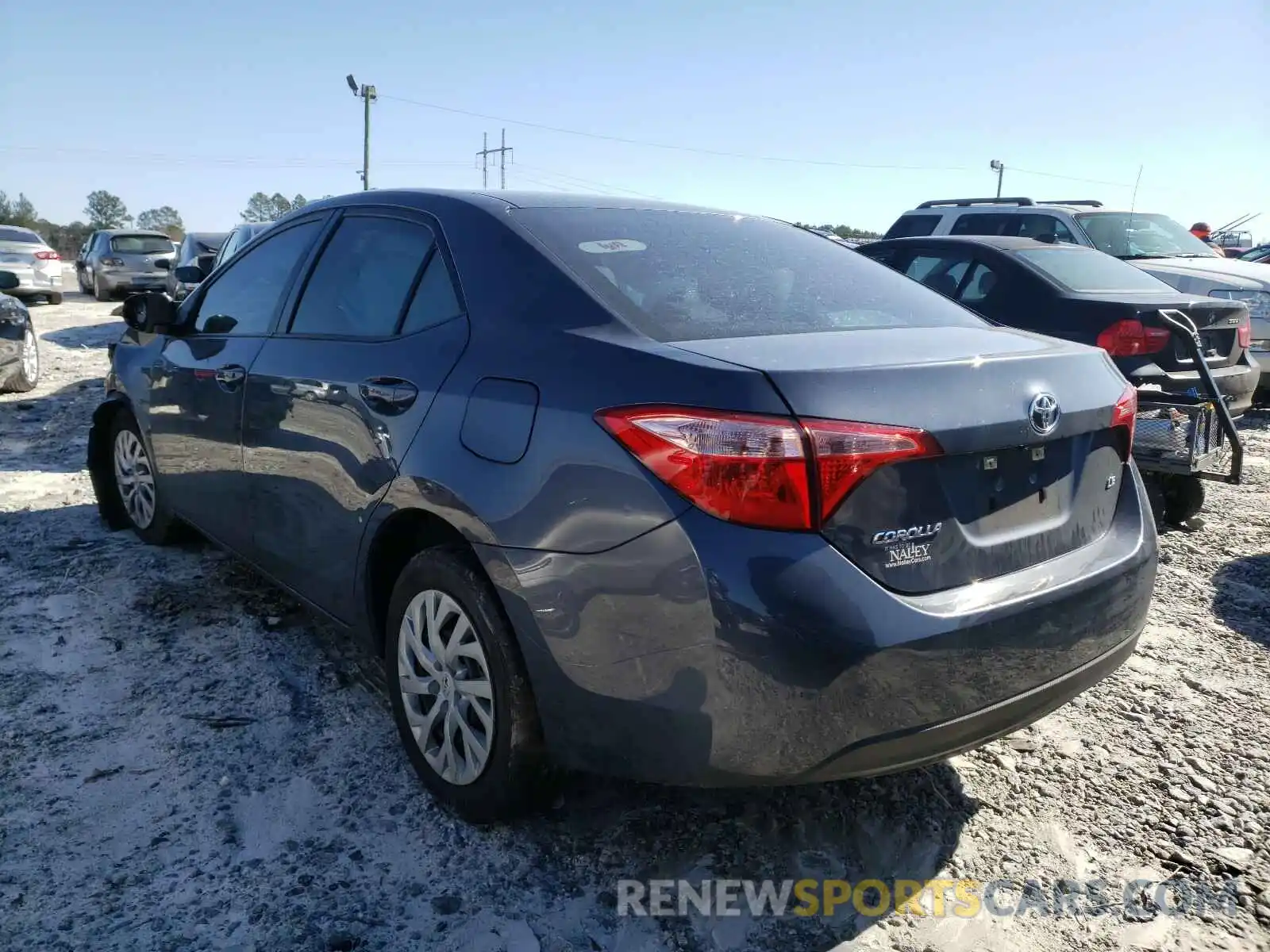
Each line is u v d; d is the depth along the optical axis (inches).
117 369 183.6
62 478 238.2
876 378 85.5
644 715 87.1
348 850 102.1
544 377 94.8
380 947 89.4
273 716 127.0
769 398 82.0
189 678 135.9
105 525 199.2
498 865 100.7
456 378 103.3
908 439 84.3
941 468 88.2
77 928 90.0
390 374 111.3
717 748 84.4
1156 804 113.9
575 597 89.0
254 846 102.3
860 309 113.3
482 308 106.6
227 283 159.9
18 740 119.3
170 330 168.4
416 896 96.0
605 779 115.4
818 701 81.3
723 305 104.7
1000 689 89.6
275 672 138.3
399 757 119.1
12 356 343.9
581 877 99.6
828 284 119.3
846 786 115.8
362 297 125.7
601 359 92.0
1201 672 146.8
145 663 139.9
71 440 281.4
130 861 99.3
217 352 149.7
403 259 121.8
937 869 102.3
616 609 86.5
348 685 136.0
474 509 96.3
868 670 81.6
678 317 99.5
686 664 83.6
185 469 160.9
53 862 98.6
